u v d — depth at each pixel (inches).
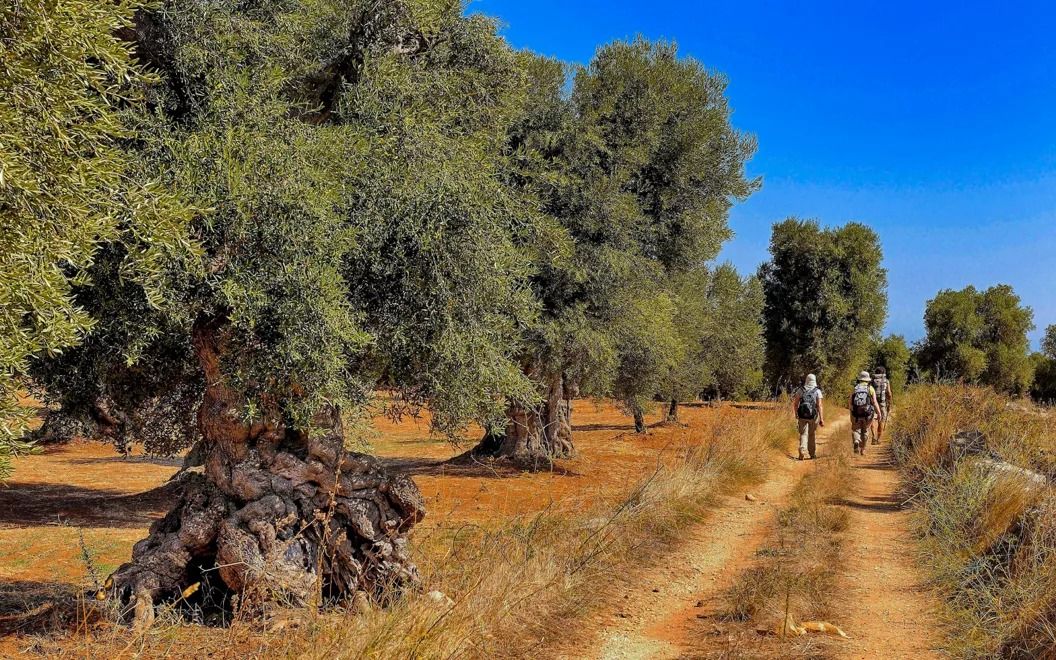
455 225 276.8
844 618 269.6
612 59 695.7
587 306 621.0
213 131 241.9
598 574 305.3
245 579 257.3
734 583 315.3
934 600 288.0
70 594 293.9
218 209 232.1
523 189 506.3
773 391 1823.3
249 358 243.8
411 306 273.3
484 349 285.4
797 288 1787.6
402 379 291.3
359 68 301.3
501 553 283.0
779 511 460.1
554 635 248.7
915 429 671.8
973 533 342.0
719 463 574.2
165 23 250.1
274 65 269.9
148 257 206.2
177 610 262.7
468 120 353.1
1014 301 1959.9
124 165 207.8
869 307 1780.3
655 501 433.4
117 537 454.6
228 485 268.7
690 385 1154.0
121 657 223.0
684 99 722.8
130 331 240.7
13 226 167.8
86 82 180.5
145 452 416.5
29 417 181.2
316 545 272.1
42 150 173.8
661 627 265.4
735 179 764.0
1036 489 333.4
